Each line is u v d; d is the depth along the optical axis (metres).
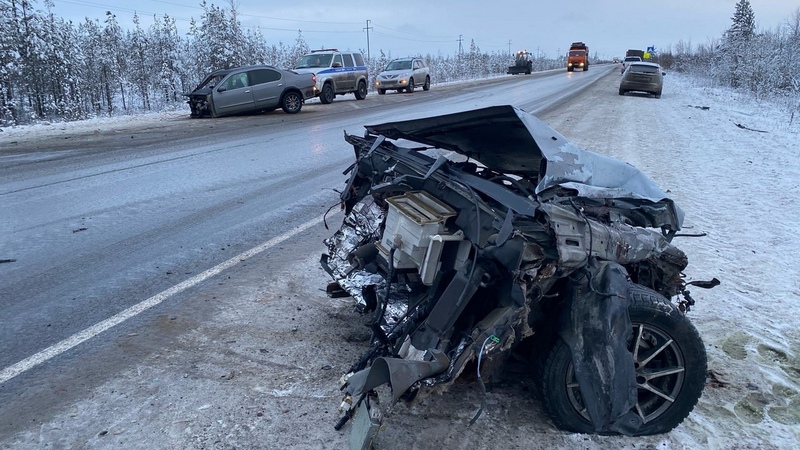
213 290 4.54
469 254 2.83
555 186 2.80
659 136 13.44
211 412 2.91
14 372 3.28
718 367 3.48
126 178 8.88
